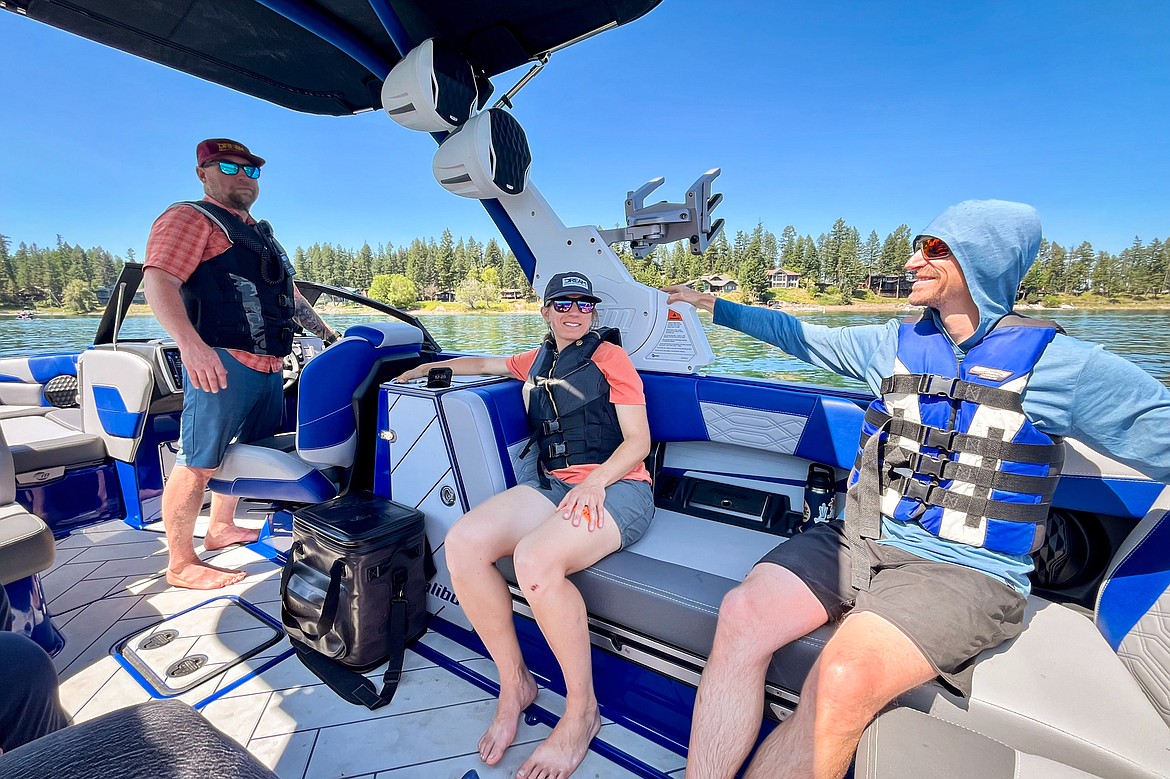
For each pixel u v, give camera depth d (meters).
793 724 1.02
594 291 2.23
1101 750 0.91
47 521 2.54
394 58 2.37
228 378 2.08
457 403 1.72
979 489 1.15
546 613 1.32
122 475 2.74
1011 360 1.14
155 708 0.52
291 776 1.30
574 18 2.07
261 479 2.16
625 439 1.66
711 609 1.29
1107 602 1.23
